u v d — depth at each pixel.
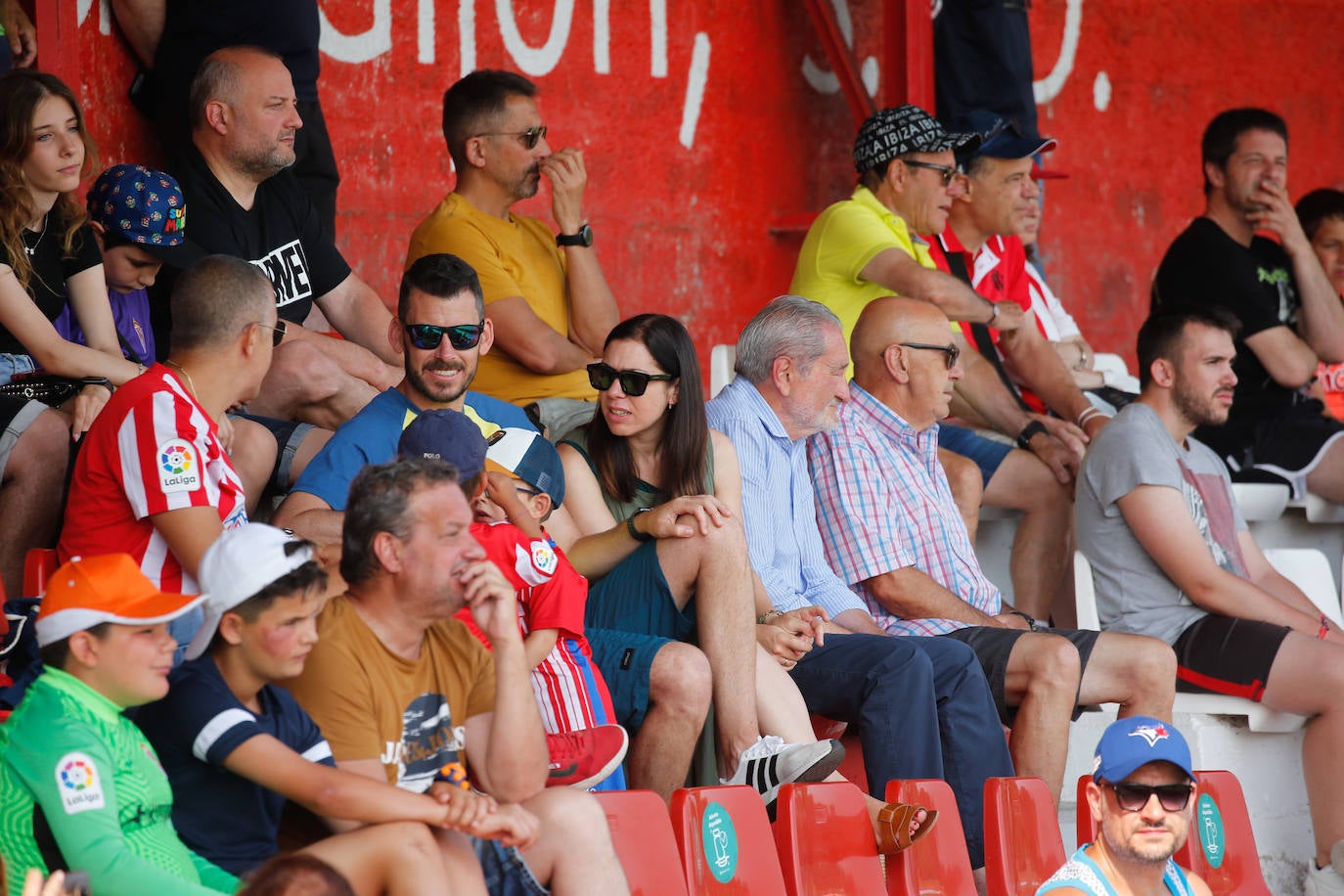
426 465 11.41
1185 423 21.67
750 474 18.03
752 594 15.77
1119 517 21.05
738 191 29.84
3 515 14.99
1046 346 25.08
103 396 15.24
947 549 19.73
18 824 9.70
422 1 26.92
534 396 20.69
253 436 16.56
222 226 19.30
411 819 10.38
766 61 29.95
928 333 19.69
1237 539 22.22
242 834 10.61
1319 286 26.64
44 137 15.95
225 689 10.51
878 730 16.47
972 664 17.25
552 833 11.64
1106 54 33.56
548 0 27.95
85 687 9.89
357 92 26.48
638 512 16.77
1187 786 12.88
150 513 13.10
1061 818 20.53
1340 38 36.12
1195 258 26.78
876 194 24.09
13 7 19.62
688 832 12.73
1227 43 34.84
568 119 28.30
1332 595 23.39
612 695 15.01
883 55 28.25
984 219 25.58
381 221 26.81
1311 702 19.89
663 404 16.69
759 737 15.63
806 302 18.47
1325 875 19.88
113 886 9.53
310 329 21.81
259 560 10.41
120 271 17.64
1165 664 18.72
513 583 13.72
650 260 29.09
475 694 11.95
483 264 20.88
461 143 21.44
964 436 23.38
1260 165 26.56
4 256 15.77
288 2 21.73
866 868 14.08
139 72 21.98
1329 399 28.61
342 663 11.22
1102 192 33.66
